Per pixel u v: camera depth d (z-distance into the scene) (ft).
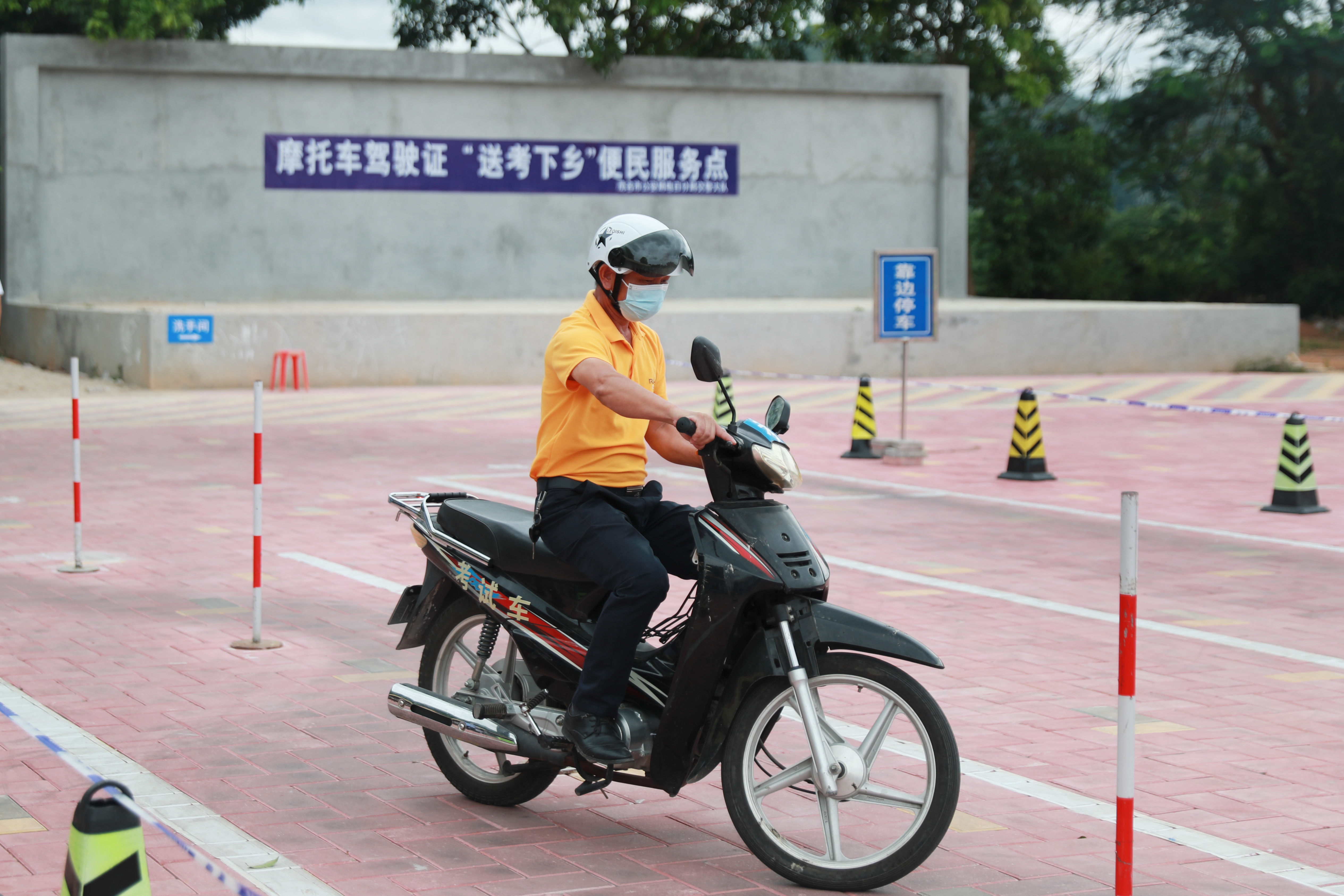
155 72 90.33
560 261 97.66
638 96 98.32
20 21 103.45
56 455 50.42
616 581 14.35
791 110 101.40
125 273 90.94
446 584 16.42
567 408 14.90
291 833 15.37
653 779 14.55
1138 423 64.28
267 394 77.30
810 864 13.99
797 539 14.02
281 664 22.71
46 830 15.25
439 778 17.40
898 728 19.22
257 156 92.22
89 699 20.58
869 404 51.93
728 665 14.37
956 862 14.78
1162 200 148.36
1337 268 137.80
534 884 14.03
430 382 83.30
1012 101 139.54
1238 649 24.50
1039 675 22.62
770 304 97.14
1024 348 91.86
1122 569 12.05
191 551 32.58
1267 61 129.29
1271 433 60.34
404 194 94.58
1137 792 17.08
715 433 13.78
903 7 124.88
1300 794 17.04
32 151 88.48
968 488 44.75
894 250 50.08
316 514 38.09
